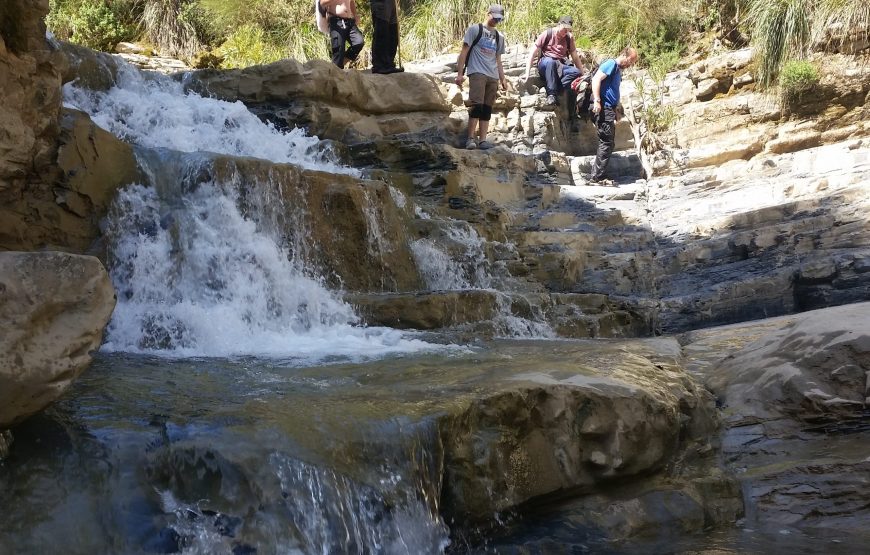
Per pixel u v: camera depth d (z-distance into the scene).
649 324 9.38
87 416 3.80
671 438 5.10
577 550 4.18
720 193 11.73
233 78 11.69
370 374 5.09
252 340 6.56
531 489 4.39
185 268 6.94
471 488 4.13
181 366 5.27
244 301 7.05
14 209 5.96
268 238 7.56
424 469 3.92
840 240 9.44
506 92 13.26
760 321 7.90
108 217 6.74
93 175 6.65
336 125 11.87
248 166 7.53
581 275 10.30
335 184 8.23
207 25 16.86
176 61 15.08
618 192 12.22
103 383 4.49
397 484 3.80
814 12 12.55
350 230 8.20
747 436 5.47
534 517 4.48
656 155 13.06
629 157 13.27
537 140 13.17
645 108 13.73
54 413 3.79
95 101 9.77
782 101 12.67
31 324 3.30
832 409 5.36
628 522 4.52
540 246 10.44
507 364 5.40
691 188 12.13
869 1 12.20
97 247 6.57
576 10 15.88
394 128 12.60
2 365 3.17
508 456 4.33
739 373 6.00
